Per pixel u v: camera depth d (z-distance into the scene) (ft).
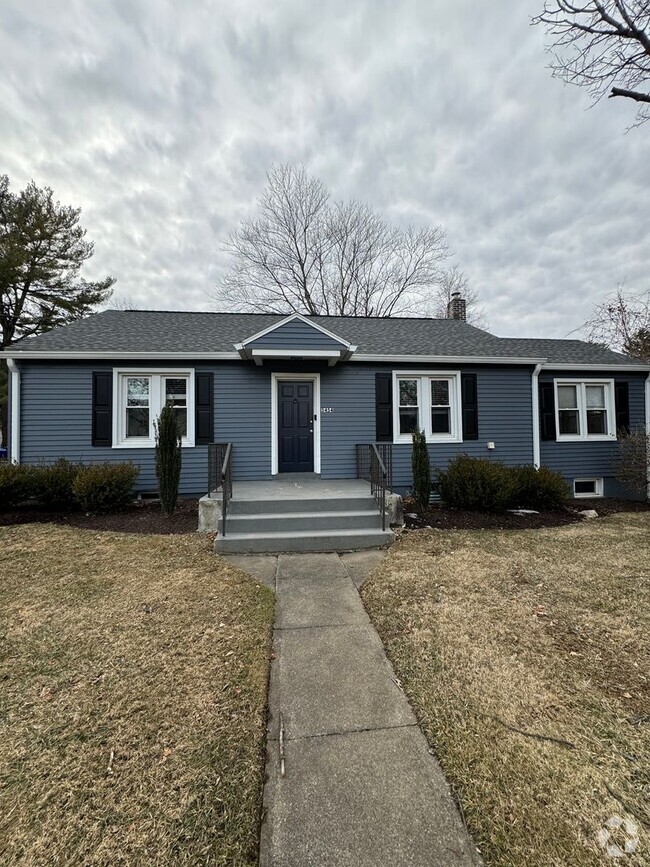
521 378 29.50
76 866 4.69
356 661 8.87
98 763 6.13
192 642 9.66
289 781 5.79
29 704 7.47
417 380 28.68
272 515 18.66
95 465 23.98
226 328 31.30
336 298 68.49
